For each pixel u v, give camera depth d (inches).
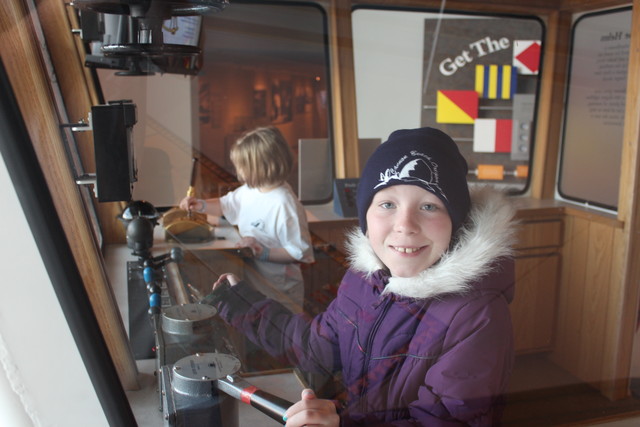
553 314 32.9
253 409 25.6
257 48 42.3
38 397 24.2
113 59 30.6
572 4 41.2
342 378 27.8
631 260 31.4
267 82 43.6
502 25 43.8
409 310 26.9
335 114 48.8
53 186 22.3
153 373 25.9
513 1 42.1
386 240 28.5
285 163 38.3
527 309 32.9
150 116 34.7
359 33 47.3
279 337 29.3
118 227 31.2
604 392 29.1
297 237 35.1
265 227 36.0
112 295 26.5
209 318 29.1
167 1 30.4
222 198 36.5
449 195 27.4
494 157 45.5
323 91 48.3
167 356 26.6
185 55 34.5
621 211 34.3
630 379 29.7
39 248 22.2
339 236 34.6
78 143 24.7
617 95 37.7
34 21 25.0
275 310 30.4
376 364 27.3
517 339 31.6
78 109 27.5
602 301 30.7
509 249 28.5
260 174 36.6
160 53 32.0
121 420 25.1
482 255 27.0
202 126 36.9
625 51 36.7
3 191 21.0
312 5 45.2
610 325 29.9
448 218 27.7
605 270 32.4
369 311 28.4
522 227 37.4
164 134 35.2
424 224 27.6
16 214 21.5
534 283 34.1
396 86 48.3
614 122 37.9
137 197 32.6
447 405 26.1
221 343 28.2
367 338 27.8
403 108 49.8
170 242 33.1
